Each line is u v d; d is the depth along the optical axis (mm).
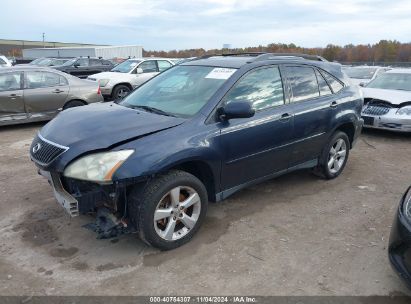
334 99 5266
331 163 5523
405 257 2904
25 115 9039
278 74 4625
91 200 3355
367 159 6844
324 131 5137
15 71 8938
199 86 4227
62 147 3393
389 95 8555
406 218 2984
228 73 4242
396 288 3182
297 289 3133
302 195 5039
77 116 3984
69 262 3449
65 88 9539
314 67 5172
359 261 3543
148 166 3273
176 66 4988
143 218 3377
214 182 3938
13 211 4434
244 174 4238
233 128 3951
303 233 4035
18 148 7254
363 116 8547
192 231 3777
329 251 3695
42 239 3830
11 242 3762
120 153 3252
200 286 3152
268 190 5180
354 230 4129
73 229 4023
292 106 4652
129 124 3621
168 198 3566
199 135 3682
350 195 5090
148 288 3119
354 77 13977
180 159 3486
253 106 4227
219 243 3793
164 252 3621
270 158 4465
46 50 37969
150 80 4984
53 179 3486
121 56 37594
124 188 3381
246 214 4441
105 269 3357
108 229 3338
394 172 6113
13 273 3281
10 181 5406
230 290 3109
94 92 10016
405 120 8047
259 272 3342
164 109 4078
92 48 35781
